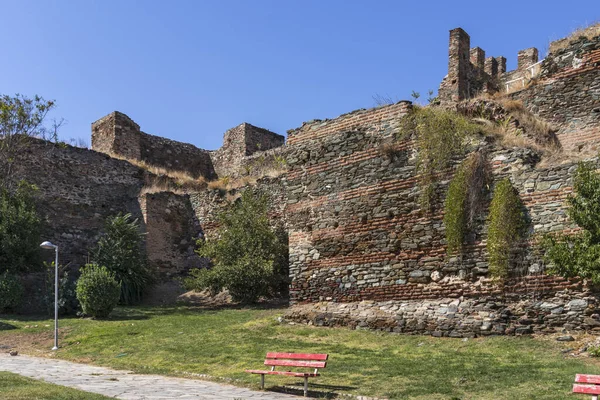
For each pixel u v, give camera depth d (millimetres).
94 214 26922
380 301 15844
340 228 17062
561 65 18594
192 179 30391
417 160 15898
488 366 11344
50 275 22422
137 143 32125
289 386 10703
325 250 17250
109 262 23500
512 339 13234
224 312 20375
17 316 20312
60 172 26406
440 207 15273
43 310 21562
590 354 11664
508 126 16500
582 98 17938
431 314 14742
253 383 10984
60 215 25828
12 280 20875
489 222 14305
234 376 11633
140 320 19000
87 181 27172
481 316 13961
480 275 14258
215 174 35875
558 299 13062
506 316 13617
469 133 15305
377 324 15500
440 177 15422
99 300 19344
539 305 13266
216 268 22125
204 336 15672
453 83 27203
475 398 9289
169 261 26734
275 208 24656
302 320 16828
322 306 16875
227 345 14445
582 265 12305
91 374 12172
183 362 13102
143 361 13555
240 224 23109
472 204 14578
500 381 10172
